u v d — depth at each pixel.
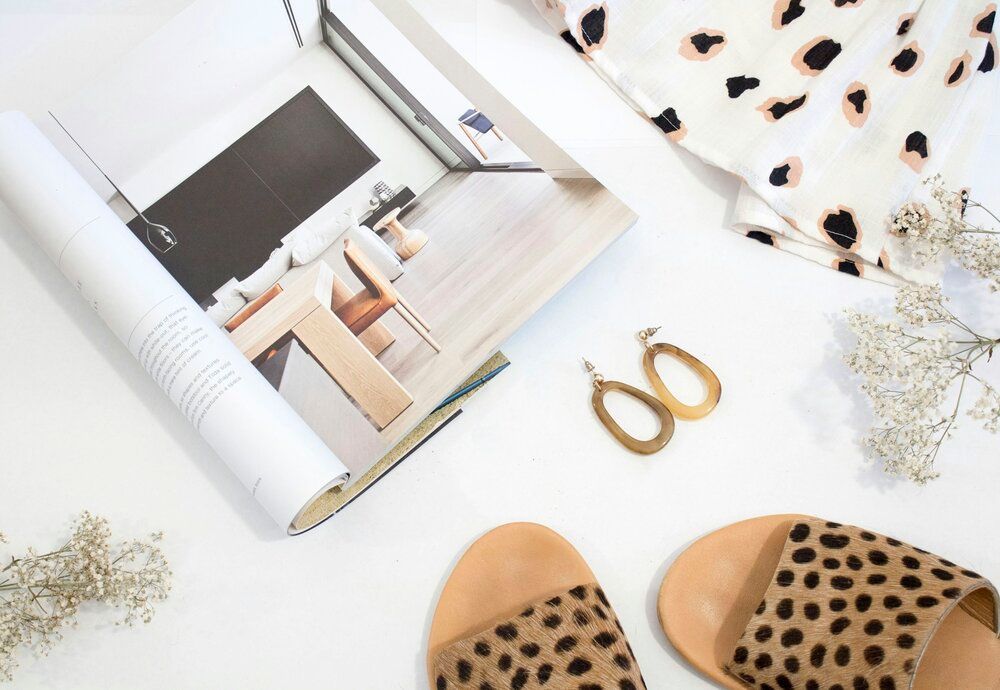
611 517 0.89
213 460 0.87
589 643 0.77
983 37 0.95
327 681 0.84
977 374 0.93
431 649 0.82
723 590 0.85
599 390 0.89
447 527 0.87
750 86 0.96
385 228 0.88
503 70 0.98
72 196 0.80
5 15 0.90
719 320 0.94
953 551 0.89
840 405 0.92
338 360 0.85
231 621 0.84
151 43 0.86
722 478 0.90
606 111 0.98
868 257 0.91
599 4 0.96
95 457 0.86
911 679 0.70
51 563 0.82
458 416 0.90
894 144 0.94
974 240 0.87
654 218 0.96
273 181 0.88
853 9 0.96
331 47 0.89
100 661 0.82
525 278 0.87
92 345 0.88
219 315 0.85
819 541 0.80
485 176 0.90
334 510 0.83
